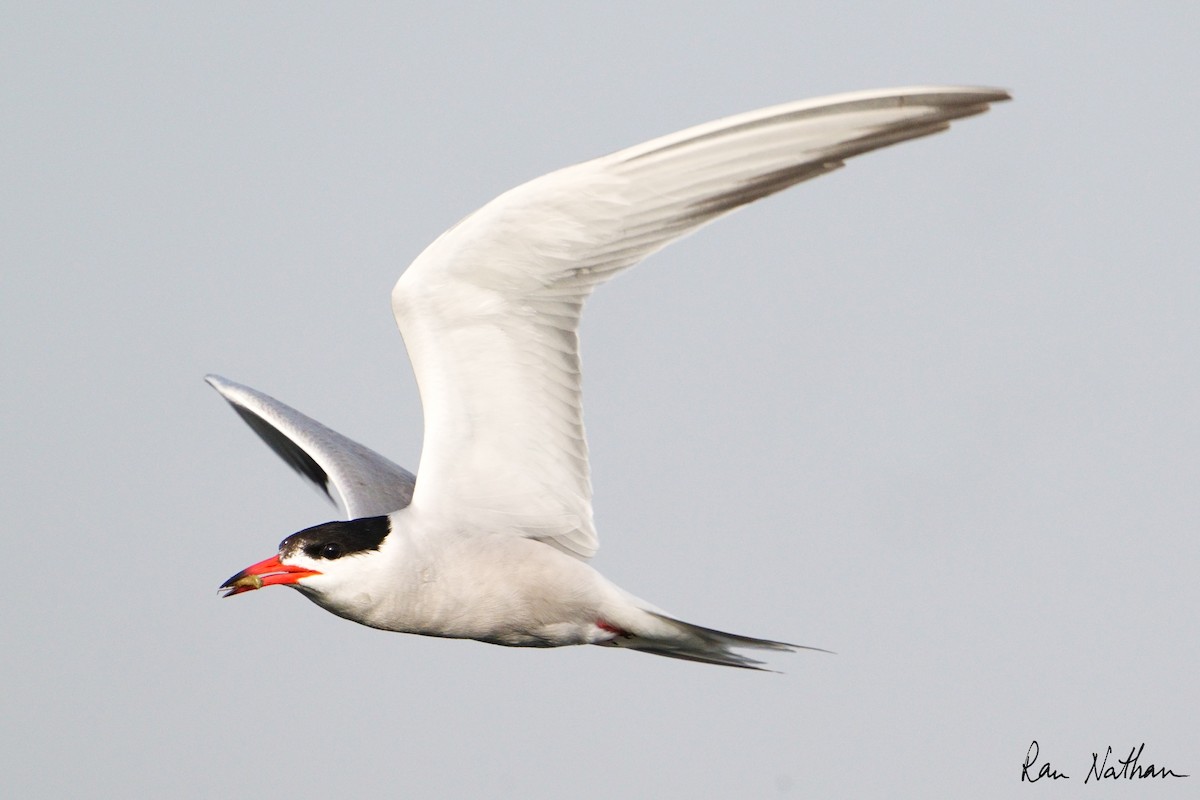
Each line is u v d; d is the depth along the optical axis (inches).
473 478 413.7
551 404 406.0
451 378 400.2
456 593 414.9
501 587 417.4
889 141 356.2
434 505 415.5
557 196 370.6
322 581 411.8
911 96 352.2
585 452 415.5
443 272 382.9
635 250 381.4
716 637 430.3
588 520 426.9
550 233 377.1
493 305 390.0
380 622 419.5
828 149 361.7
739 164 367.2
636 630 430.3
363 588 411.5
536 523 423.2
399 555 410.9
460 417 404.8
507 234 376.5
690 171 369.1
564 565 421.7
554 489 418.6
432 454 408.8
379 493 491.2
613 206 373.1
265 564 414.3
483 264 381.7
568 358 399.9
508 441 409.4
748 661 446.9
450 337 394.6
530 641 434.6
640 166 367.2
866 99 354.3
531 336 396.2
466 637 431.2
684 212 375.2
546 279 386.6
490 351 397.4
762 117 360.5
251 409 537.0
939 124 352.8
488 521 419.8
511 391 402.9
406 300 387.5
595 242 380.2
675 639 434.6
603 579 427.8
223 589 410.3
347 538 414.0
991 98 348.8
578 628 431.5
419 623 420.2
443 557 412.5
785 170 365.4
